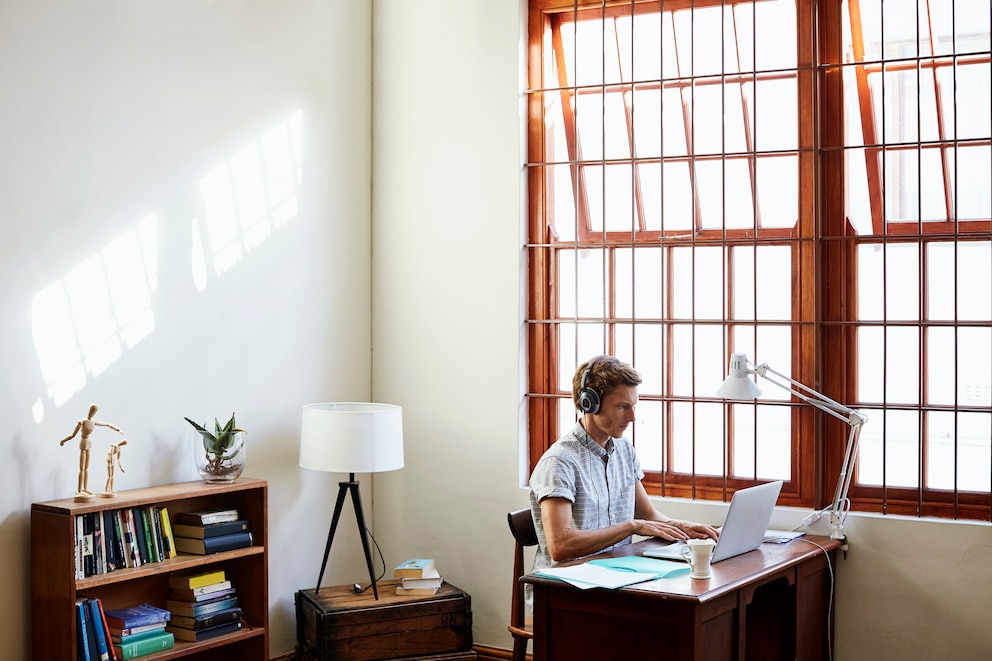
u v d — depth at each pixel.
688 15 4.04
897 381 3.73
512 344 4.21
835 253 3.80
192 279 3.60
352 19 4.41
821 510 3.74
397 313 4.47
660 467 4.09
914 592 3.56
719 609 2.73
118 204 3.32
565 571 2.87
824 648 3.57
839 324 3.75
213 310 3.69
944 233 3.66
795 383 3.57
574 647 2.83
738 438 3.96
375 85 4.49
